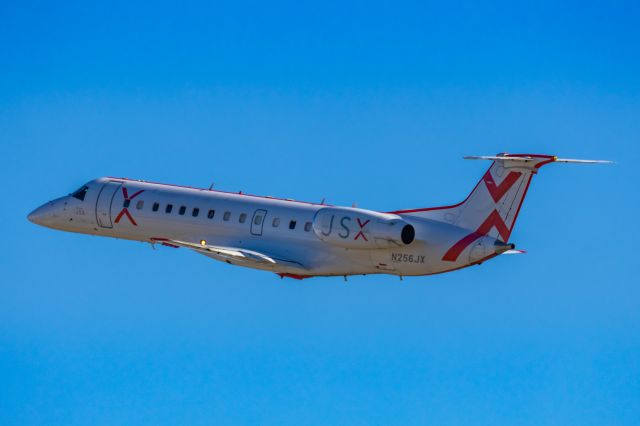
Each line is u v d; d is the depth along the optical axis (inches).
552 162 5260.8
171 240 5767.7
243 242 6023.6
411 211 5639.8
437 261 5526.6
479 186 5462.6
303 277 5925.2
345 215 5575.8
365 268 5728.3
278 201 6033.5
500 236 5393.7
